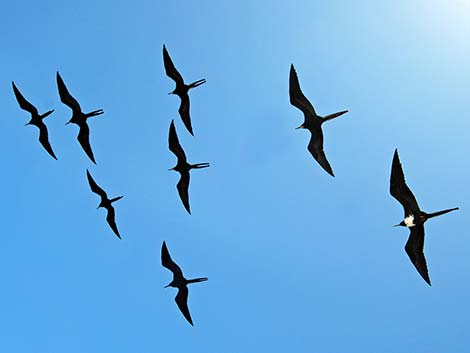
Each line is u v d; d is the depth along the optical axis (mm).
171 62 31625
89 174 35656
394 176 24188
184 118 31453
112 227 35594
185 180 32750
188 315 33062
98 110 33438
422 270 24609
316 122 27875
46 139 34656
